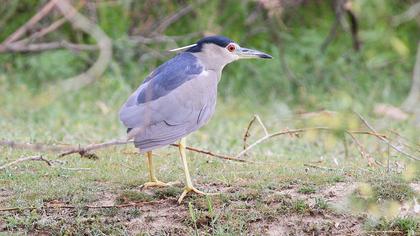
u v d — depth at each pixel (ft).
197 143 46.42
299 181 35.58
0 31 64.03
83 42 65.05
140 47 64.64
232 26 66.64
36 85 61.82
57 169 37.88
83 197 33.63
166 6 65.21
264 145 47.14
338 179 35.68
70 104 57.36
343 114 44.75
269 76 64.59
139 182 35.65
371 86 64.54
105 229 31.53
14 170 37.91
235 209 32.60
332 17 70.38
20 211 32.71
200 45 38.34
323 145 46.83
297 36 69.00
